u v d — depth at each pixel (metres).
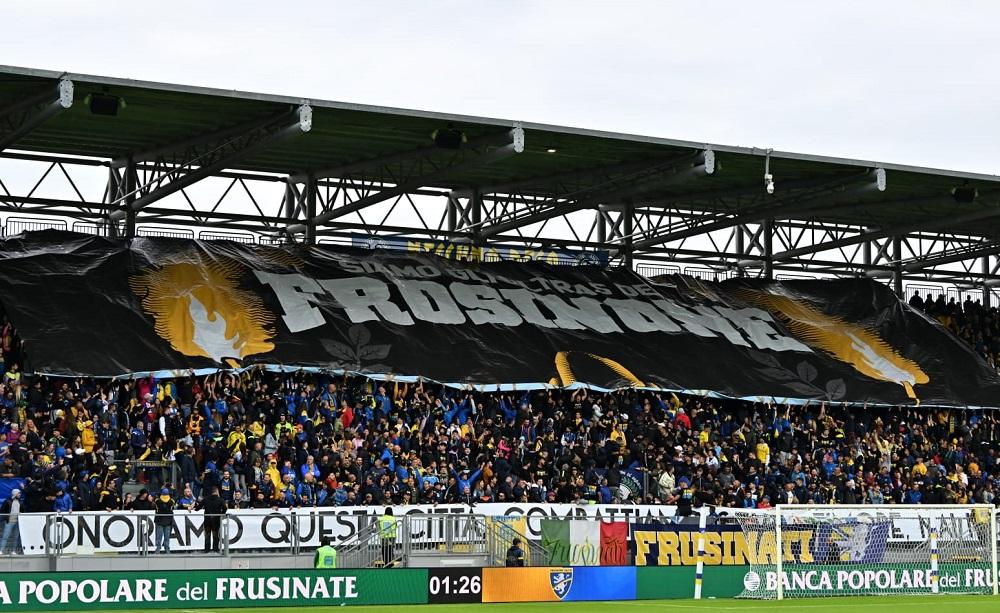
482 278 41.88
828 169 39.56
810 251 48.03
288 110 32.91
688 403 40.59
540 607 24.78
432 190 43.66
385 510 30.48
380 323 37.81
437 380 36.66
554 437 36.47
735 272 49.78
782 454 39.53
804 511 28.33
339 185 41.78
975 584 28.98
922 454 42.41
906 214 47.59
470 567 25.73
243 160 39.38
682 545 28.06
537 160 39.12
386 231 42.66
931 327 46.47
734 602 26.39
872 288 47.22
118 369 33.22
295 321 36.81
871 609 24.83
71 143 37.12
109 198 39.34
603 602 26.22
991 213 43.41
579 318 41.22
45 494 28.53
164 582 23.66
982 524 29.25
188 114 33.69
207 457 31.33
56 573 22.94
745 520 28.41
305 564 26.59
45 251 36.16
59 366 32.69
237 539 26.16
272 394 35.16
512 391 38.22
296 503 31.30
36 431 30.89
